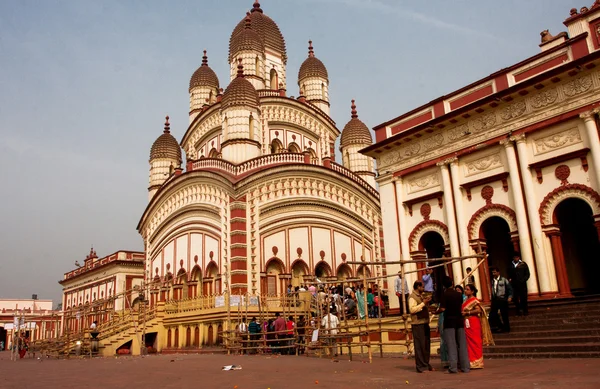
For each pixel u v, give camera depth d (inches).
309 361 587.5
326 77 1620.3
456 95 775.7
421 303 411.2
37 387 390.3
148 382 403.9
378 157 873.5
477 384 316.5
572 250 745.6
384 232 847.1
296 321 832.9
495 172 719.7
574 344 472.7
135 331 1090.1
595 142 616.7
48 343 1321.4
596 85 623.8
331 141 1550.2
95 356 1034.7
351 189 1284.4
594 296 597.9
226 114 1198.9
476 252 728.3
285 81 1565.0
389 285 823.7
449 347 388.2
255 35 1455.5
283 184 1153.4
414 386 322.0
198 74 1592.0
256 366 532.7
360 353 679.1
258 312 979.9
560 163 652.7
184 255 1234.0
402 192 836.0
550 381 312.7
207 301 1020.5
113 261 1786.4
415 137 813.2
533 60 691.4
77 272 2132.1
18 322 1219.2
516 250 685.3
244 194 1090.1
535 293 649.0
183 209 1246.9
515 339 525.0
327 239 1206.9
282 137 1405.0
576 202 763.4
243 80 1218.0
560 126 658.2
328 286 812.6
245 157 1159.0
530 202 668.7
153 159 1550.2
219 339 952.3
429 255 856.9
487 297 711.1
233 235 1063.0
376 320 703.7
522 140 685.9
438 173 791.1
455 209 756.6
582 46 645.3
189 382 393.7
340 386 337.1
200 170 1186.6
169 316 1122.0
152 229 1418.6
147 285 1280.8
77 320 1989.4
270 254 1098.7
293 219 1155.9
